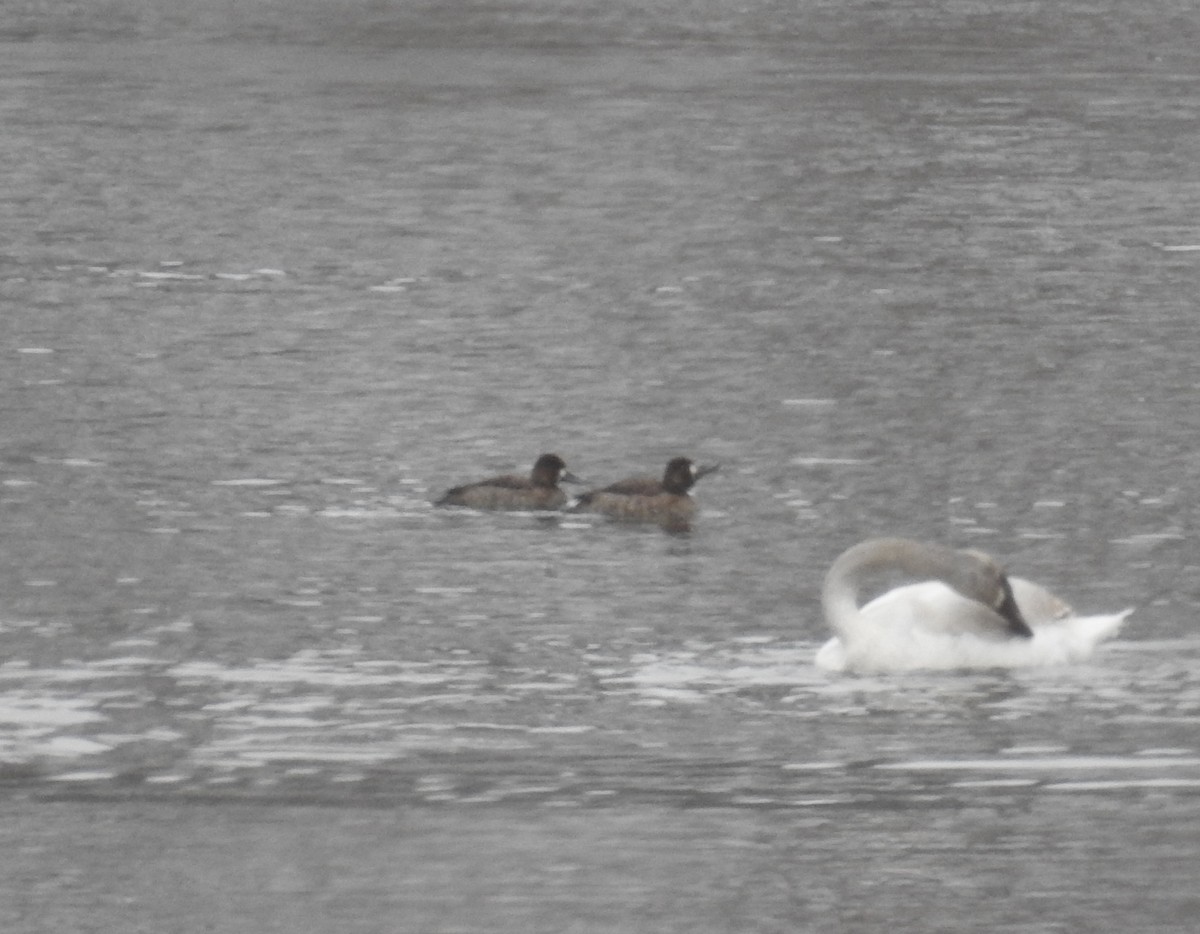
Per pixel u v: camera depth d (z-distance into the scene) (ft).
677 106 229.25
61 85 245.45
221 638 72.18
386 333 125.70
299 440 101.60
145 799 57.72
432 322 128.88
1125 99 233.14
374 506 90.68
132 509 88.99
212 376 113.80
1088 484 93.25
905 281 139.64
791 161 192.13
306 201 173.47
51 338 122.01
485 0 336.70
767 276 142.10
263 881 53.06
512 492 90.17
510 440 103.04
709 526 87.71
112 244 152.56
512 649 71.15
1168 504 90.02
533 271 145.18
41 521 86.84
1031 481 93.86
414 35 300.40
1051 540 85.25
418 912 51.39
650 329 126.72
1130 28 302.04
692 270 145.07
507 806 57.31
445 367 117.19
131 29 304.09
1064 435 101.65
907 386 111.86
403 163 193.67
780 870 53.36
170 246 152.46
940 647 67.41
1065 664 68.03
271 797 58.13
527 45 289.12
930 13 315.58
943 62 266.16
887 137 205.36
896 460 97.71
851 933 50.31
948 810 57.11
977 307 131.44
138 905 51.62
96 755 60.95
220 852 54.54
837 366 116.78
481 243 155.63
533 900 51.96
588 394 111.45
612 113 224.74
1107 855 54.24
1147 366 115.85
